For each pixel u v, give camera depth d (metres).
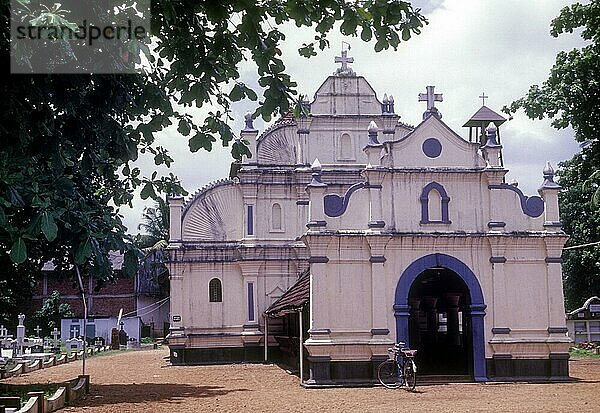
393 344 21.48
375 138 22.88
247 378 23.89
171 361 30.02
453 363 27.34
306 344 21.27
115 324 51.47
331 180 31.00
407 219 22.34
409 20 6.96
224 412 15.73
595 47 19.89
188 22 7.19
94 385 22.02
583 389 19.73
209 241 30.83
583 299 48.75
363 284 21.84
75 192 7.36
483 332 22.16
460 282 23.55
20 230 5.88
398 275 22.05
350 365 21.39
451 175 22.70
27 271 15.34
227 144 8.06
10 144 6.73
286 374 25.00
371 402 17.34
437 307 37.47
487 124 25.14
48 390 19.61
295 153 31.62
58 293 52.28
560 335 22.22
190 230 30.83
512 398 17.83
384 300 21.72
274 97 7.51
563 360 22.16
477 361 22.03
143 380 23.67
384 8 6.75
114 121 7.84
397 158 22.69
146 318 54.97
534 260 22.61
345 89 31.62
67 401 17.20
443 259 22.31
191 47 7.35
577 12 19.61
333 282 21.73
